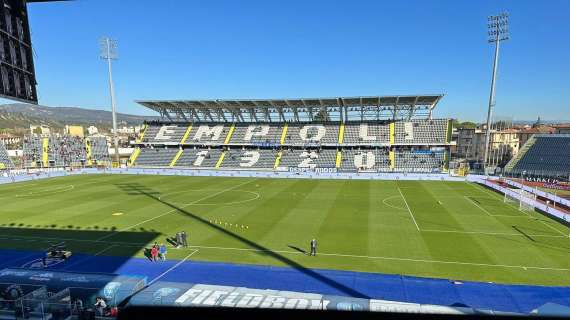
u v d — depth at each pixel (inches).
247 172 2940.5
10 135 6545.3
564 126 4288.9
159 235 1224.8
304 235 1210.6
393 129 3186.5
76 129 4729.3
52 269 934.4
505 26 2501.2
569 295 770.2
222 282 847.1
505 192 1846.7
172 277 876.6
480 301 745.0
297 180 2568.9
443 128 3078.2
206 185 2341.3
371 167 2933.1
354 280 844.6
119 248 1094.4
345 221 1387.8
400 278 850.8
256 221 1396.4
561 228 1284.4
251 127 3503.9
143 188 2219.5
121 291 674.8
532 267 928.3
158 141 3496.6
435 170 2827.3
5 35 439.8
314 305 557.0
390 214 1498.5
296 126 3425.2
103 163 3619.6
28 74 486.3
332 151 3164.4
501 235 1201.4
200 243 1134.4
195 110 3597.4
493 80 2600.9
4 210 1600.6
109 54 3284.9
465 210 1572.3
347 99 2847.0
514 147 3944.4
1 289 713.0
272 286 822.5
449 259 986.7
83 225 1348.4
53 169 3186.5
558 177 2591.0
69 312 627.8
